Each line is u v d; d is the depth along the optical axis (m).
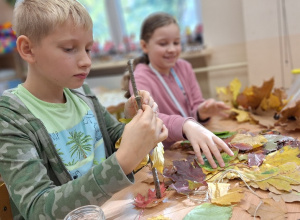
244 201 0.58
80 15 0.66
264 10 1.96
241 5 2.21
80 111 0.86
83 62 0.68
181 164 0.71
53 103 0.79
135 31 3.02
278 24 1.94
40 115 0.76
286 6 1.89
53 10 0.64
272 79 1.05
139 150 0.57
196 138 0.81
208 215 0.55
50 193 0.58
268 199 0.58
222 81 2.45
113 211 0.62
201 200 0.61
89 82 2.87
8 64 2.99
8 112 0.69
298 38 1.91
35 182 0.60
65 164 0.76
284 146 0.77
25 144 0.66
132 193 0.68
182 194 0.64
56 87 0.79
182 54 2.42
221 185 0.63
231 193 0.60
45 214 0.56
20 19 0.67
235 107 1.21
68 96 0.85
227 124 1.09
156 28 1.33
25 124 0.70
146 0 2.84
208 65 2.46
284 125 0.97
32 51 0.68
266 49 2.02
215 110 1.17
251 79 2.13
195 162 0.73
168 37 1.33
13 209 0.75
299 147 0.76
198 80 2.59
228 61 2.38
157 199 0.63
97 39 3.08
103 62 2.72
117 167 0.56
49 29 0.64
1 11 2.90
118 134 0.93
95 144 0.87
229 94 1.24
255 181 0.63
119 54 2.89
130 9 2.93
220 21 2.31
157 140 0.60
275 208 0.54
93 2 2.94
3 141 0.65
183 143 0.90
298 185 0.60
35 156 0.65
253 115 1.08
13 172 0.61
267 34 1.99
